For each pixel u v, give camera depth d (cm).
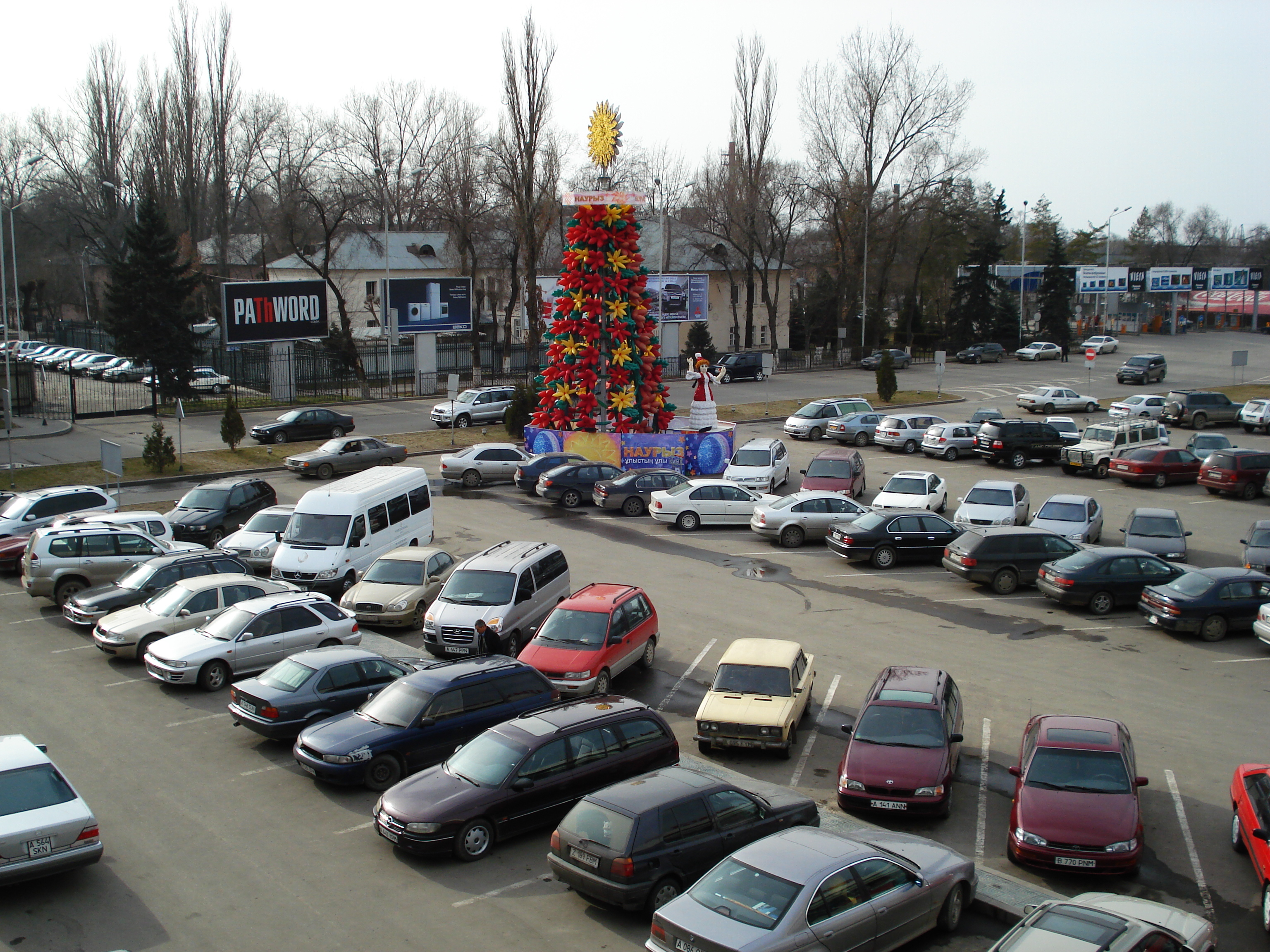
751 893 892
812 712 1638
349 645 1842
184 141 6700
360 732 1333
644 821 1016
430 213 8188
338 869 1131
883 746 1308
